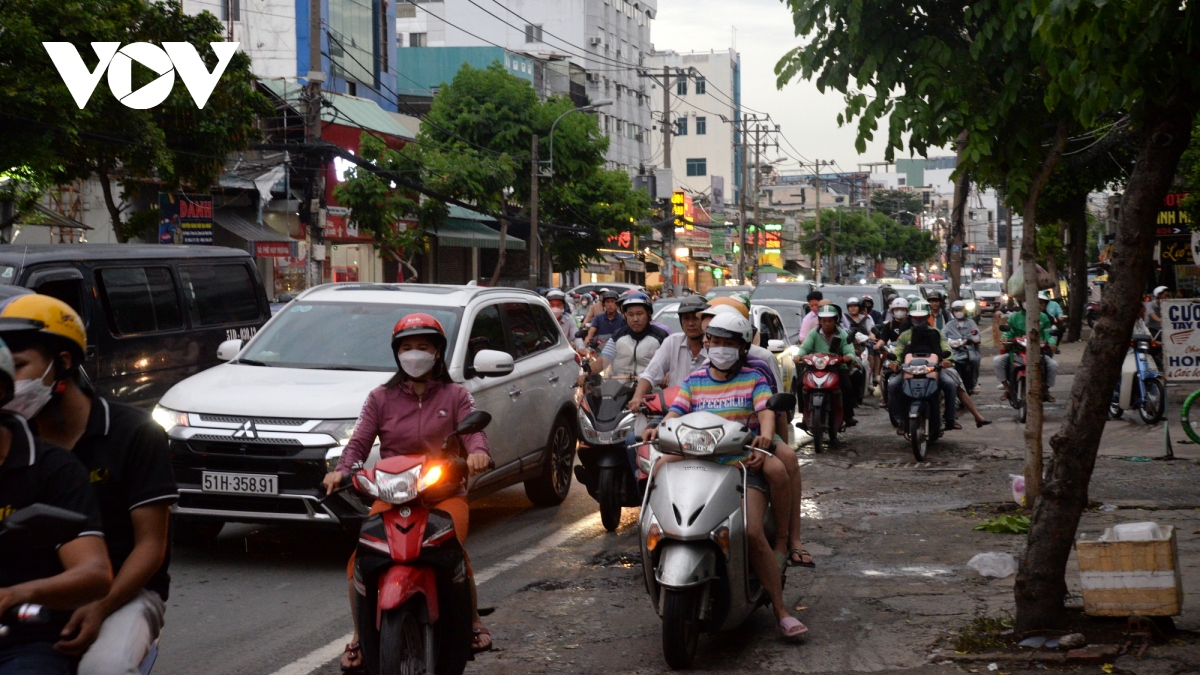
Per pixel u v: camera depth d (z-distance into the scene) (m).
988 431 15.55
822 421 13.52
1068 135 8.37
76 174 20.52
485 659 5.73
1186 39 5.39
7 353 3.01
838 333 14.04
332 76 42.12
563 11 75.88
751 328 6.20
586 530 9.09
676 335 7.96
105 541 3.35
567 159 43.53
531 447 9.59
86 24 17.70
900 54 8.20
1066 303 48.75
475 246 44.50
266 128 33.97
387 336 8.77
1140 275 5.48
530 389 9.59
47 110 17.00
